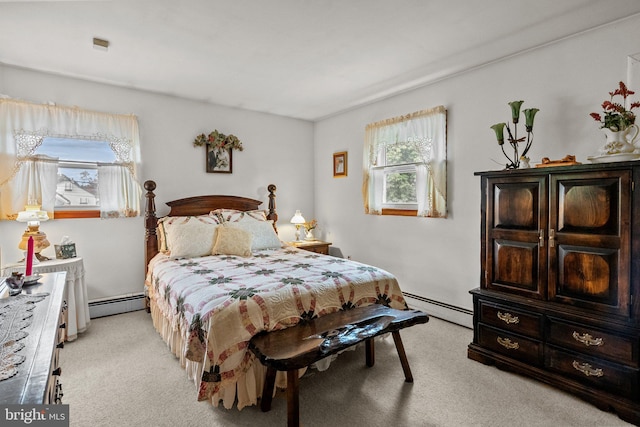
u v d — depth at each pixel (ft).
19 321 3.99
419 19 7.25
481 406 6.41
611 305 6.21
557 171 6.85
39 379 2.71
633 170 5.91
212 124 13.60
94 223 11.10
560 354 6.82
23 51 8.71
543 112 8.57
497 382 7.25
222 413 6.23
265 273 8.46
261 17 7.13
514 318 7.53
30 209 9.38
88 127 10.79
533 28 7.66
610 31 7.46
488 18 7.22
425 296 11.60
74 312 9.25
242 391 6.32
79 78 10.70
